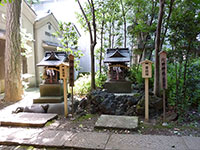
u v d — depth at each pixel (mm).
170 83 4535
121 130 3504
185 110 4191
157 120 3955
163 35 4223
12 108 5199
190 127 3588
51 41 10961
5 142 3115
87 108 4742
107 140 3088
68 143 3006
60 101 4941
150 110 4207
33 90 8391
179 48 3979
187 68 4344
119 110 4367
